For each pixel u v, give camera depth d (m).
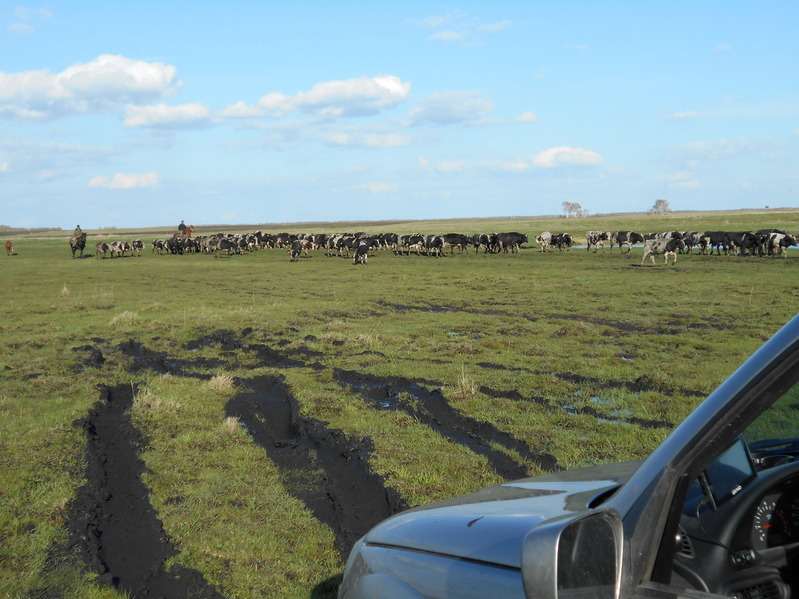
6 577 5.17
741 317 17.88
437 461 7.42
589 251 56.50
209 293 27.86
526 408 9.62
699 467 1.72
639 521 1.75
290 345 15.26
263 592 4.95
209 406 10.39
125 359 14.38
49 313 22.23
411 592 2.20
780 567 1.94
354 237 65.94
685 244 51.28
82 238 63.16
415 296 24.89
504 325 17.64
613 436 8.12
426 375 11.88
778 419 1.84
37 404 10.51
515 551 2.01
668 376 11.23
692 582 1.82
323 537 5.84
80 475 7.39
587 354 13.46
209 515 6.31
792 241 43.03
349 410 9.67
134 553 5.63
